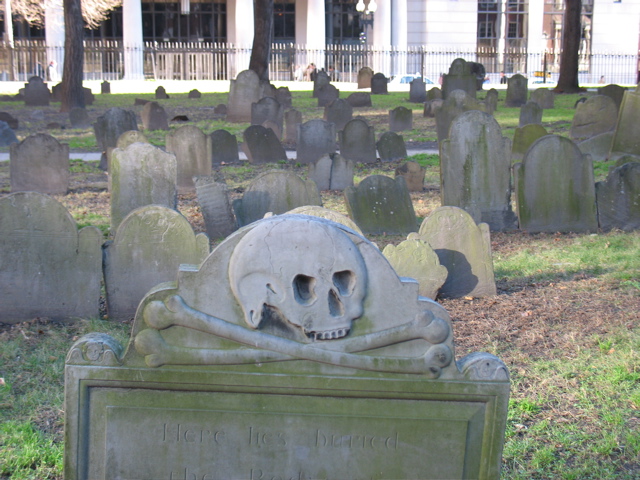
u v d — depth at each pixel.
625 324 6.51
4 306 6.52
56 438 4.57
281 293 3.14
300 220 3.14
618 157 14.70
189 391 3.28
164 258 6.59
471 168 9.90
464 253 7.35
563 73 32.91
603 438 4.64
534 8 51.31
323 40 47.50
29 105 27.45
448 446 3.39
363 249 3.19
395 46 47.97
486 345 6.09
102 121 16.31
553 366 5.66
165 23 51.00
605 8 51.12
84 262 6.51
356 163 15.52
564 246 9.26
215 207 9.11
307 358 3.22
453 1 49.56
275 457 3.38
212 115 24.31
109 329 6.39
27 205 6.36
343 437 3.36
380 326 3.24
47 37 43.12
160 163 9.20
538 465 4.35
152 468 3.37
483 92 32.97
